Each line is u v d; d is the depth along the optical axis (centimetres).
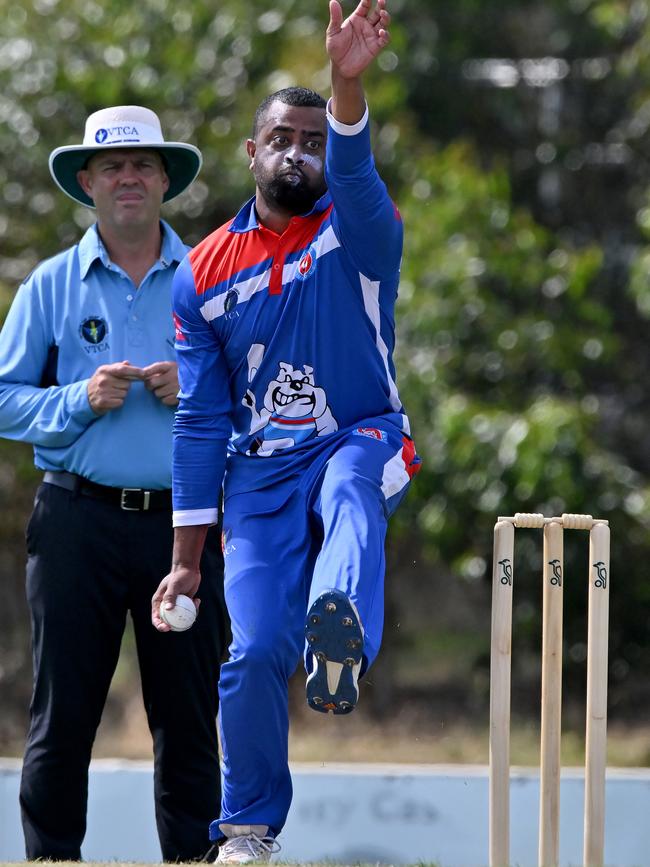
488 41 5328
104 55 4284
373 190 1524
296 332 1602
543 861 1695
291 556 1585
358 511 1505
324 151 1602
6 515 4353
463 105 5231
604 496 4116
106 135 1995
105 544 1936
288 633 1563
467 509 4147
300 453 1622
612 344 4425
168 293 2012
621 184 5281
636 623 4438
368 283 1592
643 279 4344
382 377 1634
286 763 1595
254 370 1625
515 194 5328
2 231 4262
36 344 2014
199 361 1645
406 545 4778
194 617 1664
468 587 5778
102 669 1958
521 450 4006
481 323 4225
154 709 1975
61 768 1941
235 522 1620
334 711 1422
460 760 4300
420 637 5816
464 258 4194
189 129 4303
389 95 4425
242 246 1619
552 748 1695
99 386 1908
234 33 4362
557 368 4275
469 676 5281
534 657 4691
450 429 4038
